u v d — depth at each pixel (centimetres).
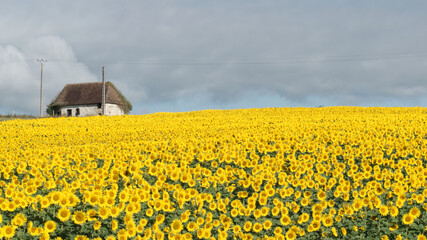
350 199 1152
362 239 886
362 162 1482
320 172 1324
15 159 1664
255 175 1332
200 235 877
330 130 2216
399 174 1183
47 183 1113
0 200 932
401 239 838
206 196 1037
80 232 867
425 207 986
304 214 945
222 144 1908
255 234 924
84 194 962
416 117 3253
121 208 909
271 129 2531
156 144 2036
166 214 997
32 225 856
